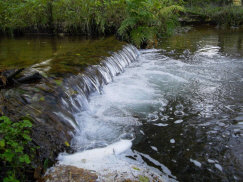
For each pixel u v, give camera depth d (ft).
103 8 35.32
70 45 26.14
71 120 10.51
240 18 52.70
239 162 8.62
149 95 15.14
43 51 22.81
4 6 37.42
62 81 12.48
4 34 36.50
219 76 18.72
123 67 21.02
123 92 15.56
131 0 29.76
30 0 36.11
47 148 8.28
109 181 7.29
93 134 10.49
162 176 7.94
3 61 18.66
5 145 6.89
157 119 11.93
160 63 23.09
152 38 30.78
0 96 9.73
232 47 29.25
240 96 14.62
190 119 11.84
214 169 8.30
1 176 6.50
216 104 13.56
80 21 35.96
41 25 37.27
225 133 10.48
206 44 31.53
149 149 9.42
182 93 15.40
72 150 9.11
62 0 36.01
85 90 13.66
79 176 7.46
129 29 31.01
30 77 12.05
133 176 7.62
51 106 10.21
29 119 8.78
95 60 17.69
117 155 9.00
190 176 7.98
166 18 34.47
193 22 53.26
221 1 64.23
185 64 22.47
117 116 12.23
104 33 35.40
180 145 9.68
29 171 7.21
